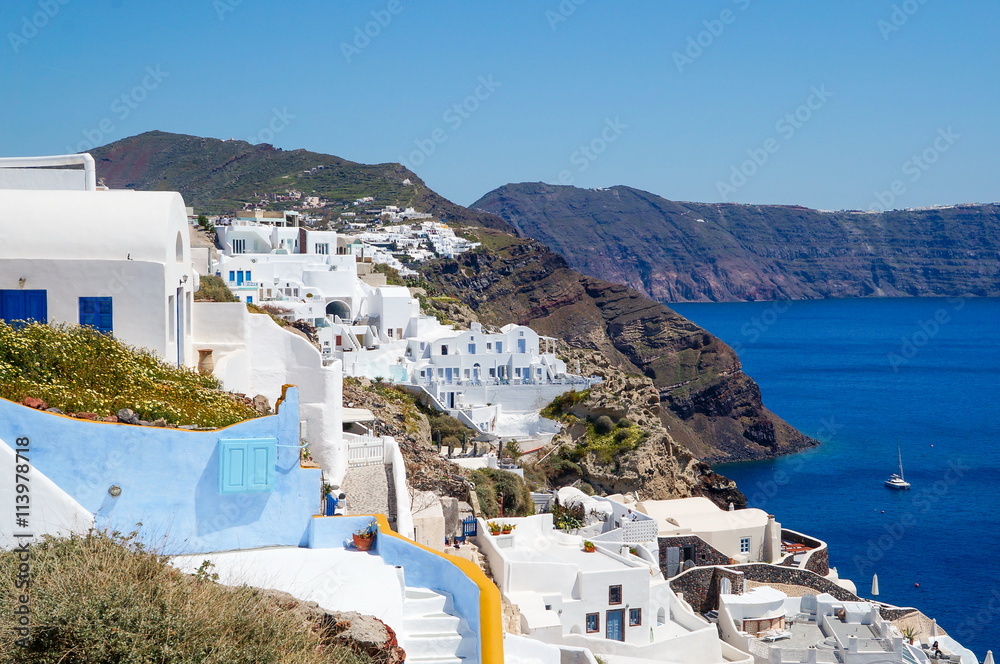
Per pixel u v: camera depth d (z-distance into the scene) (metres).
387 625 16.83
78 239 26.17
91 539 16.05
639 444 85.56
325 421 29.02
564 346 132.62
